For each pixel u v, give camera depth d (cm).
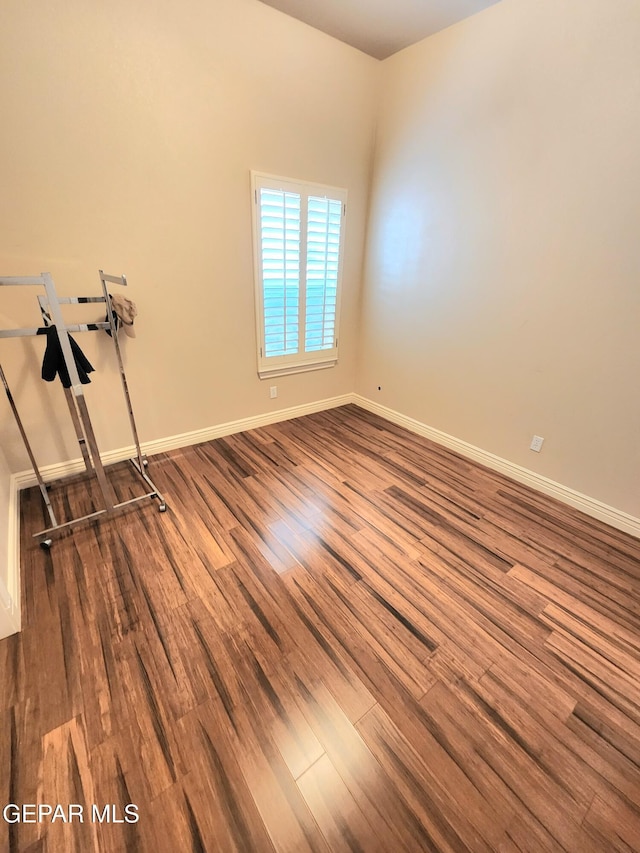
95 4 179
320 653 142
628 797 106
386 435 332
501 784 107
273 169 261
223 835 96
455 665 139
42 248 202
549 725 122
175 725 118
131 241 225
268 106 245
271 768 109
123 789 104
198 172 234
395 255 316
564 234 212
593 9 177
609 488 222
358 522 216
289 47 239
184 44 206
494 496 248
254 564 182
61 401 231
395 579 177
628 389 205
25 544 190
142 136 210
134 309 228
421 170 277
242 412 321
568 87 194
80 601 159
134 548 190
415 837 97
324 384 372
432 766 111
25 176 187
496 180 235
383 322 346
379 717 122
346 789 105
